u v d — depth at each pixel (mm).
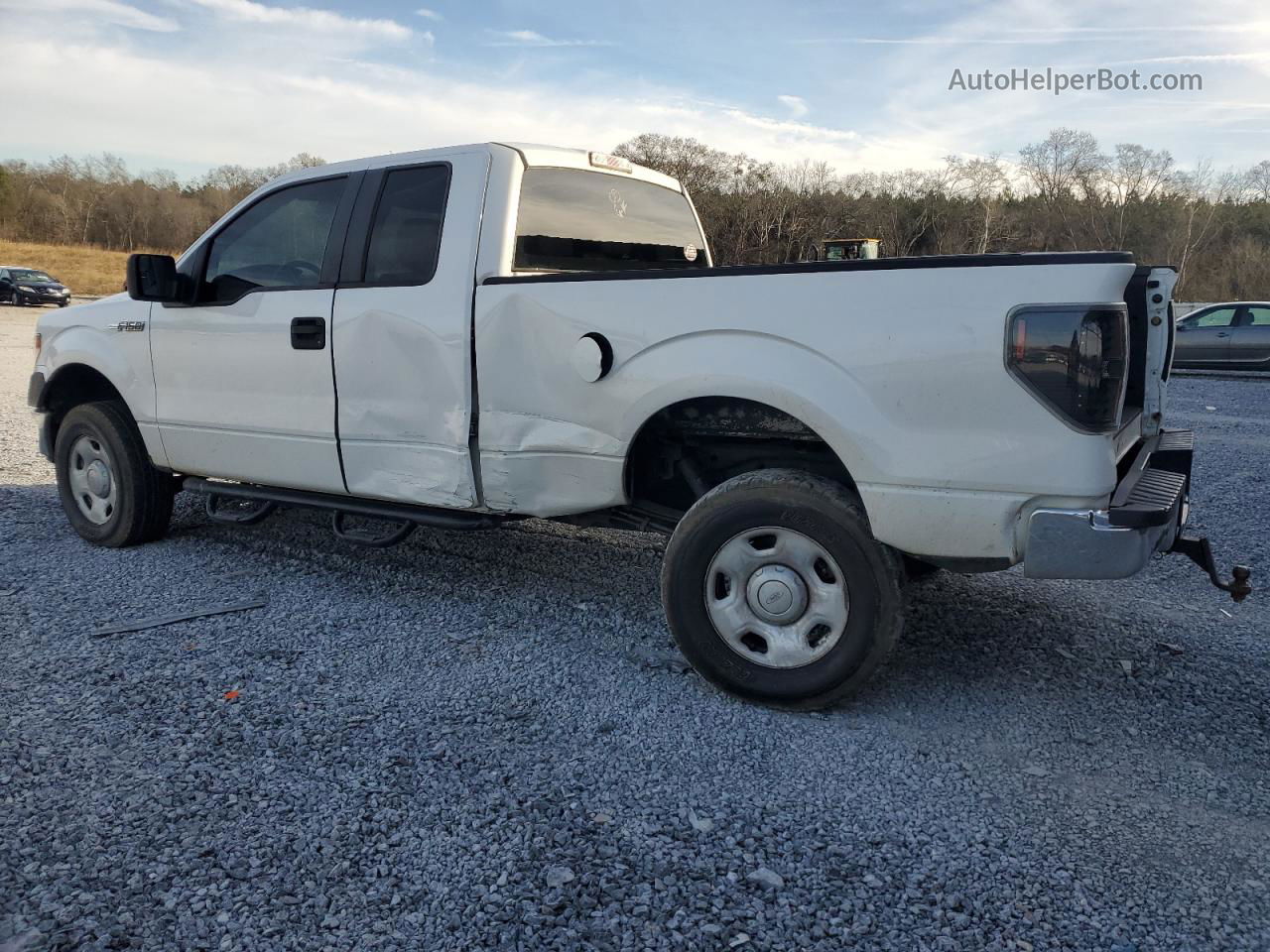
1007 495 3016
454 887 2391
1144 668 3877
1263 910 2352
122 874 2402
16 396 11703
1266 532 6094
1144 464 3582
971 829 2693
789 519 3314
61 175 95250
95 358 5250
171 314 4934
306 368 4445
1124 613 4566
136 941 2170
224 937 2193
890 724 3350
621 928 2256
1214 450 9438
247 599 4496
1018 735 3281
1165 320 3932
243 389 4688
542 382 3789
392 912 2293
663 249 5176
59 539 5504
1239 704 3553
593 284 3635
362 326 4238
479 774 2924
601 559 5273
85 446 5352
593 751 3098
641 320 3531
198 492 5043
